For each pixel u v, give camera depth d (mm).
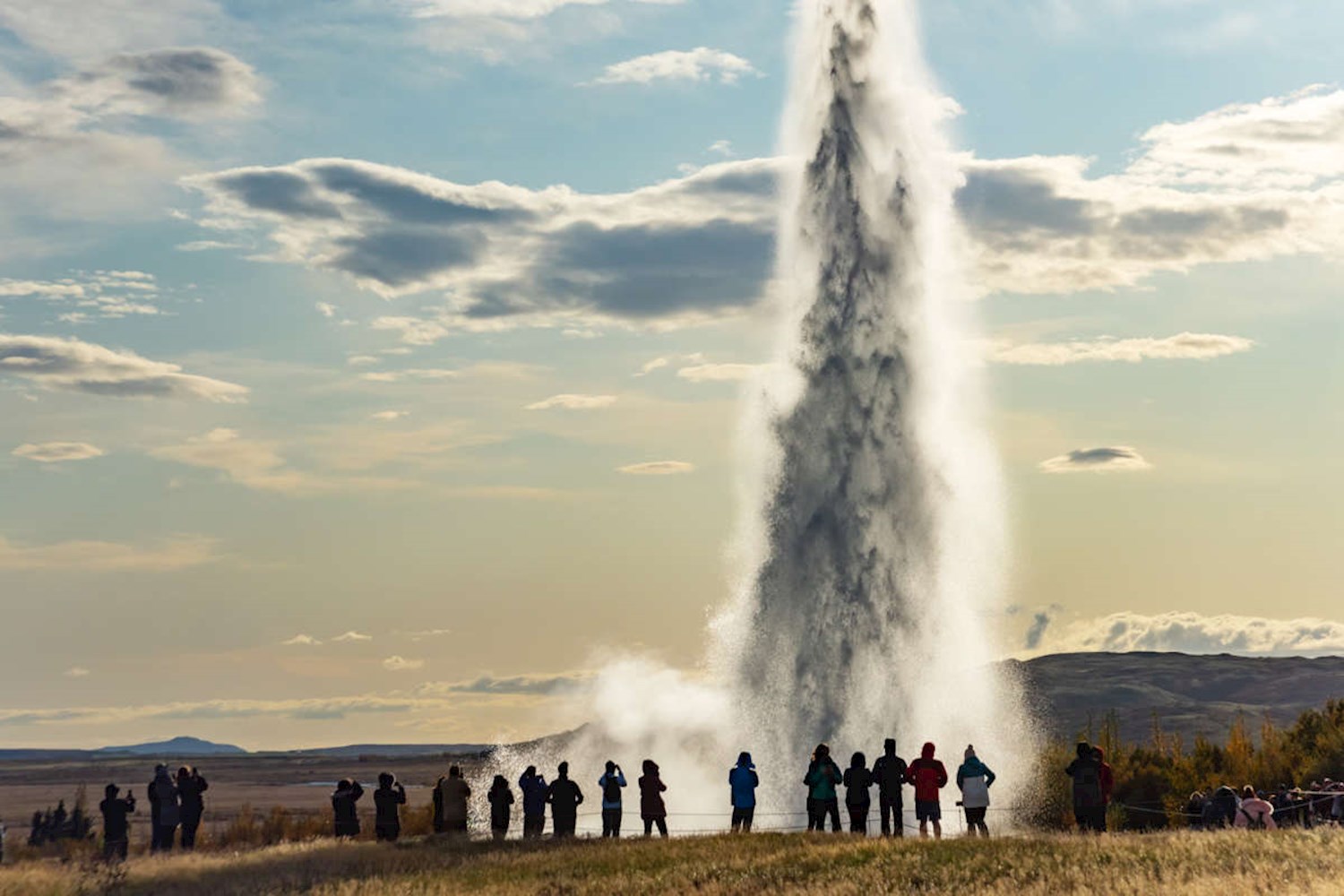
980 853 30422
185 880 33594
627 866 32562
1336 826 35000
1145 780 82812
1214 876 25578
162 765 43719
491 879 31859
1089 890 24953
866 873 28719
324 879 32750
